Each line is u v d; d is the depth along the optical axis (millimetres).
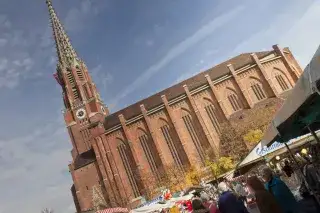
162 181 73938
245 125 71688
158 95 93688
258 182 8164
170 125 79875
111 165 76938
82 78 100562
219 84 81125
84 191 76750
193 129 78938
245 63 82938
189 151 76438
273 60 80688
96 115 92625
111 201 73438
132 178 76875
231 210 9359
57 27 109375
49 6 112438
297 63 81812
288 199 8711
